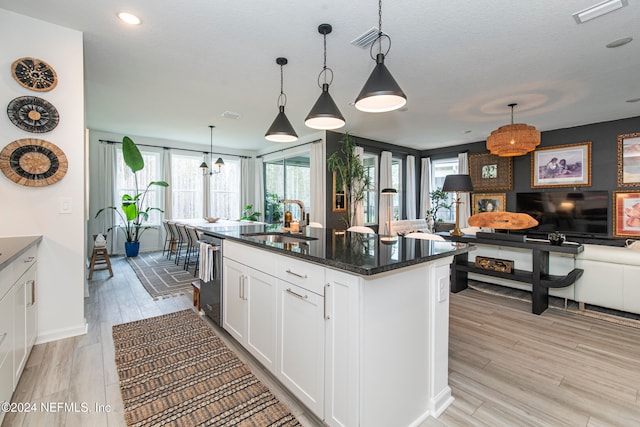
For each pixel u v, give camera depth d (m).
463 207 7.15
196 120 5.23
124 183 6.52
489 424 1.60
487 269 3.63
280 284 1.81
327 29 2.46
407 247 1.84
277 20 2.36
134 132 6.20
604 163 5.32
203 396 1.79
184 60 3.02
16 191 2.32
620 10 2.23
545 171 5.99
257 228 3.23
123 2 2.14
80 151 2.53
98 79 3.48
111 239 6.27
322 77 3.40
